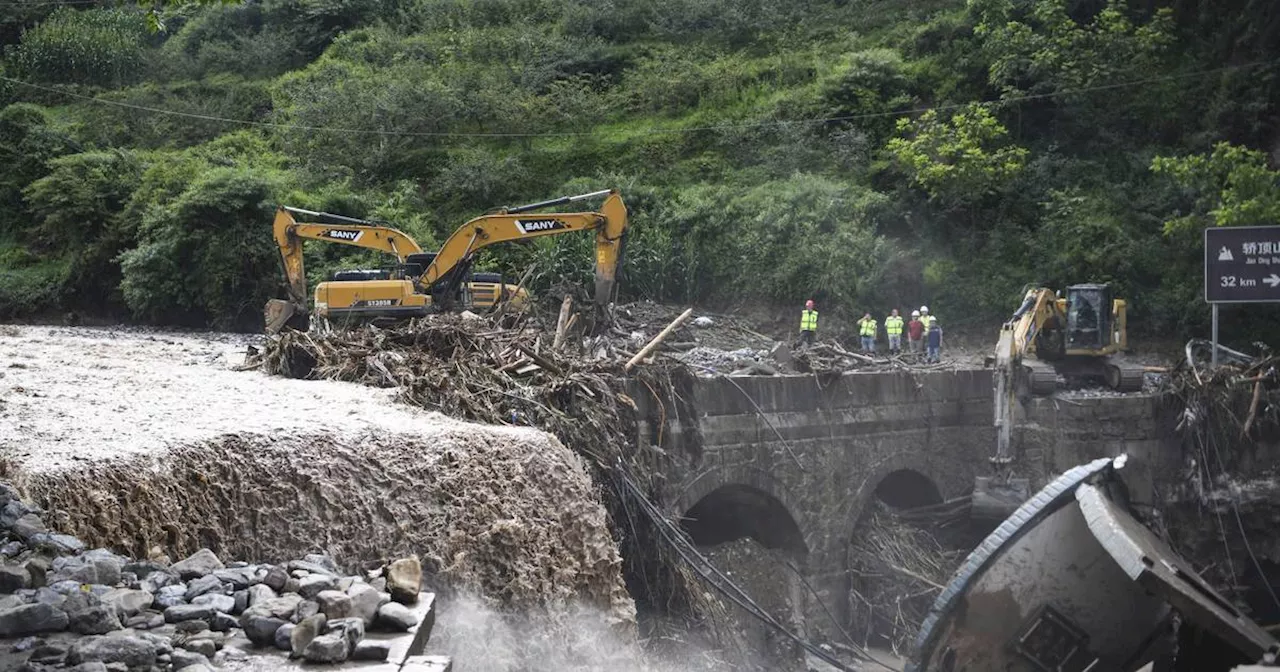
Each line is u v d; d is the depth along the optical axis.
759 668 30.38
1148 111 65.31
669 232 61.75
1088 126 65.25
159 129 78.25
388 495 17.59
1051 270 58.62
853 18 78.56
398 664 10.52
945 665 20.73
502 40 81.00
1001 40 67.62
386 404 22.72
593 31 82.75
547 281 58.28
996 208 62.38
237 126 78.69
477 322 31.28
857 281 58.47
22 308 66.62
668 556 27.59
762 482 33.72
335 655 10.49
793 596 34.94
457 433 19.53
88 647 9.76
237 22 91.31
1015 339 38.66
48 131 76.69
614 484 26.83
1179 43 68.19
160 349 38.75
